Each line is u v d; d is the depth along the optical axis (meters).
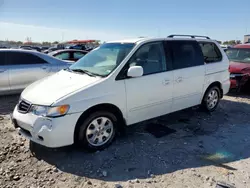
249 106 6.37
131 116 3.96
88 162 3.37
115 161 3.41
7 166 3.23
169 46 4.53
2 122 4.86
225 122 5.07
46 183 2.90
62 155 3.54
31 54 7.03
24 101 3.51
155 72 4.21
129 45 4.16
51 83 3.79
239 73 7.42
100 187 2.84
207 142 4.08
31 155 3.53
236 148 3.88
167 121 5.04
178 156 3.59
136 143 3.97
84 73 3.97
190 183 2.93
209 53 5.41
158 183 2.93
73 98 3.29
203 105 5.40
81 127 3.43
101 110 3.60
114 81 3.68
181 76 4.59
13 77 6.63
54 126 3.16
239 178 3.05
